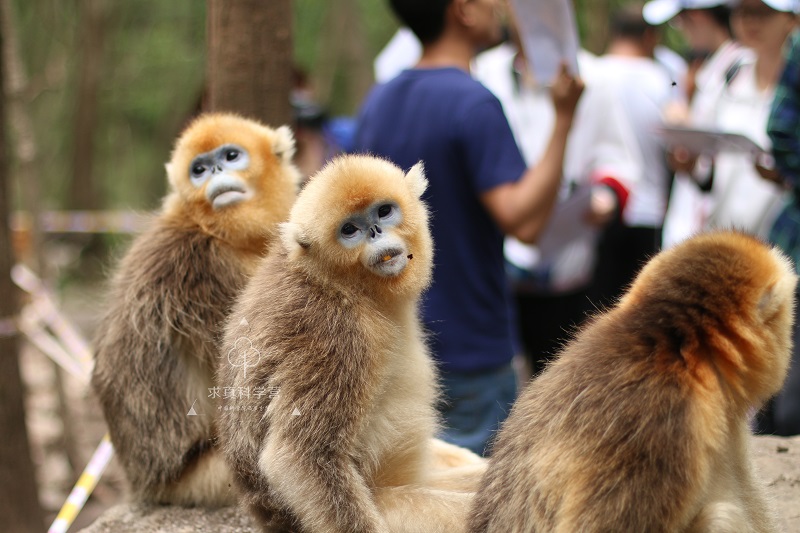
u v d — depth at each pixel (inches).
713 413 139.3
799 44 269.3
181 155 229.6
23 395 336.5
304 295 174.6
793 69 270.5
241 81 285.0
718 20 387.2
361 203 173.6
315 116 400.8
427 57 273.3
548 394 150.6
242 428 176.1
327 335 170.4
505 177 250.4
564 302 359.9
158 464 223.8
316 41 1094.4
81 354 417.7
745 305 144.5
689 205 362.0
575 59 254.4
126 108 1100.5
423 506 174.4
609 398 140.3
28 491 334.0
